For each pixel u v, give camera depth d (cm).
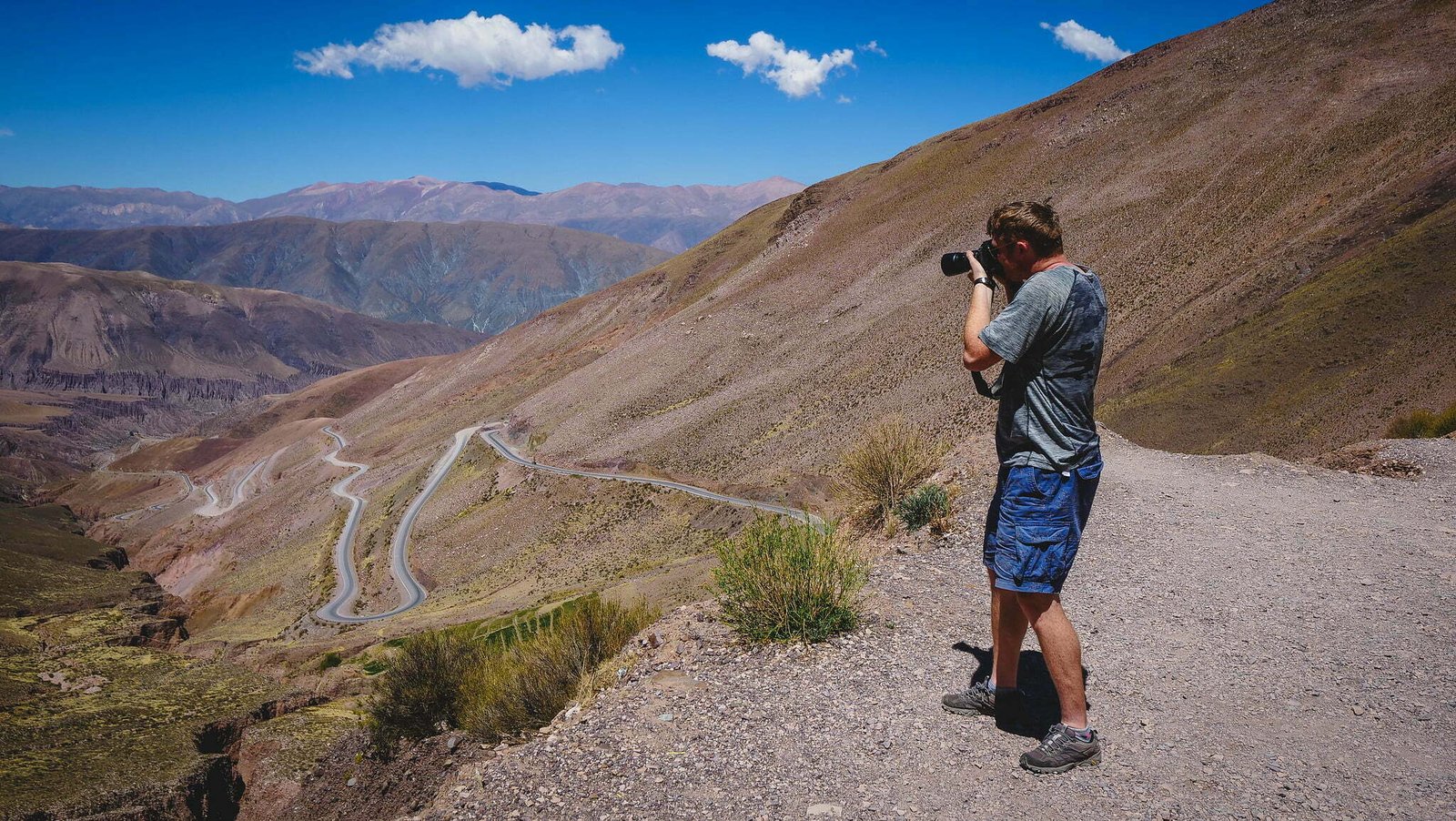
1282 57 15012
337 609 12000
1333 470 942
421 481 17350
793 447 11075
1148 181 13262
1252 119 13525
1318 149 11194
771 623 512
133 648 8888
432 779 698
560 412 17862
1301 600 538
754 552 523
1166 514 773
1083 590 586
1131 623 516
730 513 9269
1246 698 405
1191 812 310
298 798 1134
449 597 11088
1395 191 7625
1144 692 419
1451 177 7056
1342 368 5053
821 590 512
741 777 361
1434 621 487
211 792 5103
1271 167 11444
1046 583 341
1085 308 334
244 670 7881
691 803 346
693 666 497
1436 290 5156
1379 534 680
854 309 15875
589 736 416
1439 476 875
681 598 4819
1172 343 7269
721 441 12875
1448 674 414
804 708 420
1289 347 5700
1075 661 346
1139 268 10500
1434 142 8862
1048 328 333
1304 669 433
